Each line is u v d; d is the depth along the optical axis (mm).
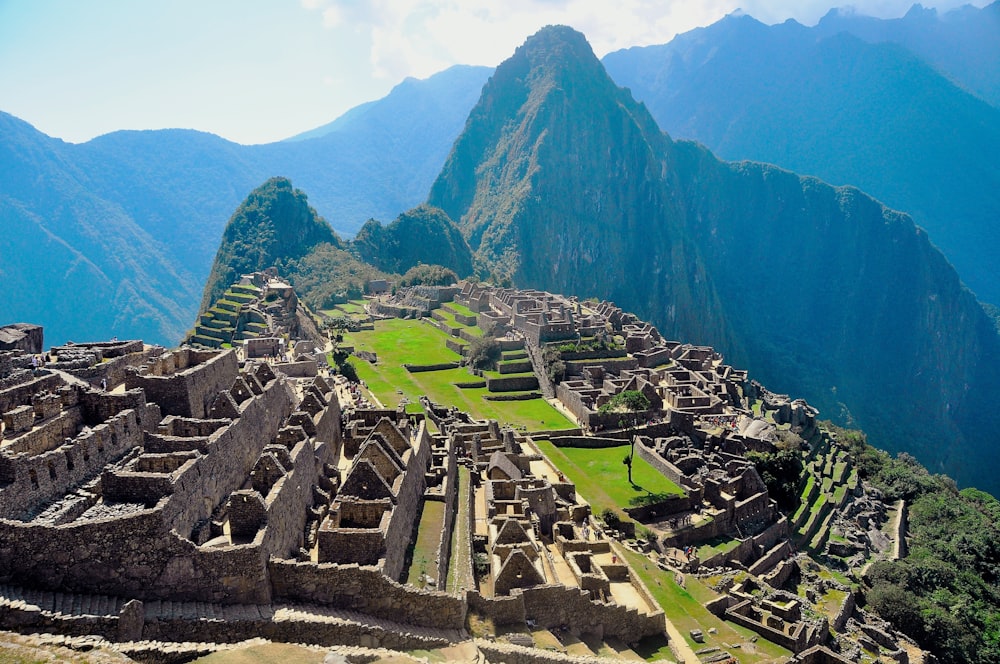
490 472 73750
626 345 165000
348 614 38000
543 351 154250
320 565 37938
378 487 48250
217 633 33406
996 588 111438
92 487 36344
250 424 49500
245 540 37188
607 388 135750
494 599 47219
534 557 55375
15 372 44094
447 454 68062
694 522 94875
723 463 112312
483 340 160500
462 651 39906
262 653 32000
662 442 114250
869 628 86312
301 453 47375
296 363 87000
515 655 42344
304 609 36938
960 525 129375
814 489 126875
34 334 61750
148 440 41531
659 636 58719
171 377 48000
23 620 29422
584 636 53188
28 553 31359
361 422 68188
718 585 80500
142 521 33219
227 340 152125
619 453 115375
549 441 116875
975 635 94500
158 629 32156
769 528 103562
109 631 30297
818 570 101938
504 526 55719
